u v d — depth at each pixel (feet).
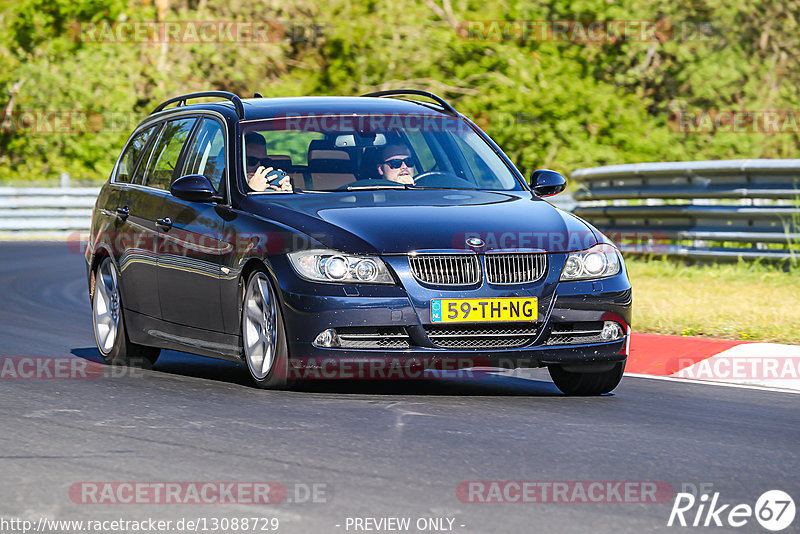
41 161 277.44
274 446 54.13
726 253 141.08
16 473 48.93
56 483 47.37
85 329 103.45
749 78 253.65
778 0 254.88
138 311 80.69
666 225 148.15
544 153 245.04
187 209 75.92
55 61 279.69
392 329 65.31
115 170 90.22
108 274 85.10
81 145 277.03
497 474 49.44
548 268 67.36
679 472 50.55
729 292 121.70
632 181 152.87
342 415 61.62
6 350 88.89
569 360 67.31
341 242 65.77
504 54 250.98
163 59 276.21
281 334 66.28
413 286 65.10
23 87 275.59
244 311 69.56
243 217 70.79
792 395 71.26
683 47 253.85
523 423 60.64
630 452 54.34
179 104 87.71
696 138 250.16
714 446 55.98
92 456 52.01
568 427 59.93
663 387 74.18
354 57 259.80
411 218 68.08
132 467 49.98
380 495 45.70
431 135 80.07
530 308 66.39
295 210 69.26
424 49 256.11
